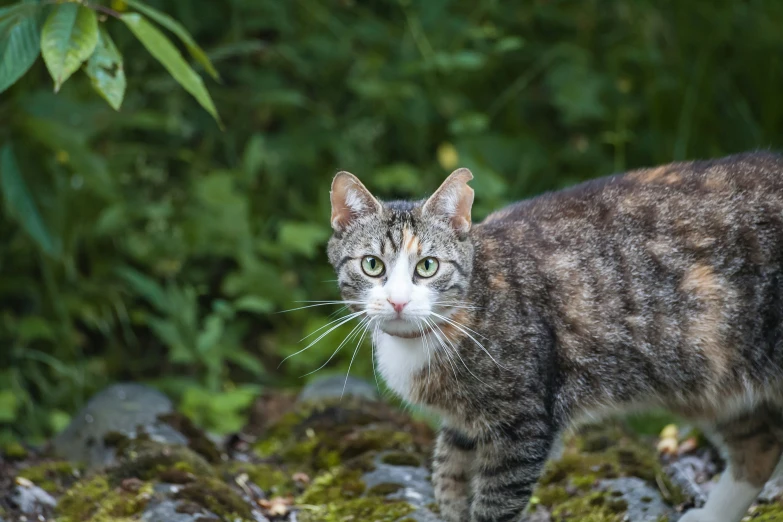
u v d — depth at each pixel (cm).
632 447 648
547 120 1084
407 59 1040
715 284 533
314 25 1065
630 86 1041
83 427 677
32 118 767
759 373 540
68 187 888
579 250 543
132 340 952
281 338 970
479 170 936
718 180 549
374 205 555
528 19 1083
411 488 603
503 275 538
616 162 989
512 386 526
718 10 1054
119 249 966
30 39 514
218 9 1049
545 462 538
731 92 1055
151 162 1025
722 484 573
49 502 595
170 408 700
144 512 554
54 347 924
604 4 1084
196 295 943
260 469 641
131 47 996
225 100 1045
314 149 1034
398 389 558
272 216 1031
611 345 535
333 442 663
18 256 927
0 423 859
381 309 534
